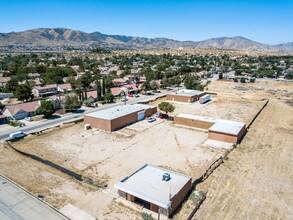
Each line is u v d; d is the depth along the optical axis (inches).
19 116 2431.1
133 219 1014.4
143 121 2423.7
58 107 2827.3
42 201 1111.6
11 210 1045.8
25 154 1631.4
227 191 1245.7
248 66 7795.3
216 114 2696.9
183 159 1596.9
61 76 4931.1
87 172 1403.8
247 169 1483.8
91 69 6289.4
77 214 1034.1
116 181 1312.7
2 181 1275.8
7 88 3715.6
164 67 6550.2
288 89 4397.1
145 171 1283.2
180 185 1150.3
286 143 1923.0
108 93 3302.2
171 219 1011.9
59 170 1417.3
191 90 3757.4
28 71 5329.7
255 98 3595.0
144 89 3986.2
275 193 1246.3
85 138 1945.1
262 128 2276.1
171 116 2613.2
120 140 1911.9
